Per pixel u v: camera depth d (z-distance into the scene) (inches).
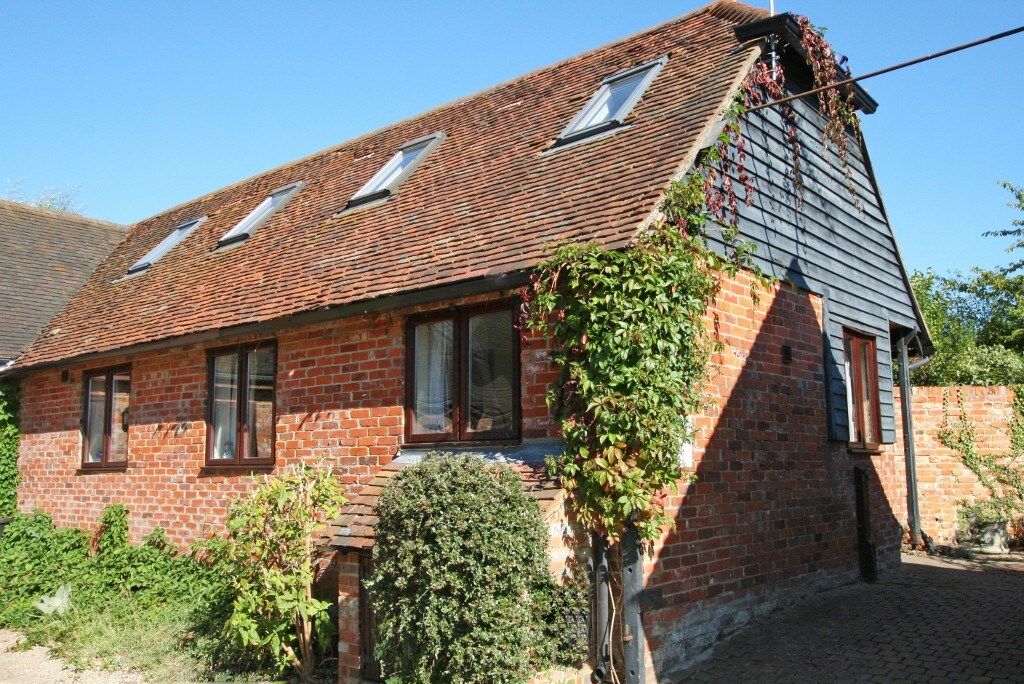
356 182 493.7
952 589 348.8
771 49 356.8
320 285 359.3
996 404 462.6
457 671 227.0
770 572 309.4
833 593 340.2
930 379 613.0
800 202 369.1
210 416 414.9
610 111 379.2
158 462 438.6
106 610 362.6
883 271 449.7
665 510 257.8
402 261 335.3
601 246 255.0
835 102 385.4
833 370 371.2
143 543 432.5
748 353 312.3
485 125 463.8
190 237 586.6
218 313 398.3
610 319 247.6
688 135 305.3
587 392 248.2
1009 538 456.8
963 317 831.1
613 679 241.9
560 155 361.1
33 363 511.5
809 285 363.9
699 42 398.6
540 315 269.4
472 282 281.6
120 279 593.9
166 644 315.0
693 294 264.2
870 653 260.2
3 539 480.4
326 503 299.4
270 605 277.9
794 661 256.5
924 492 466.6
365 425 334.3
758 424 313.3
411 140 511.5
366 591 269.3
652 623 248.5
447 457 250.5
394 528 241.1
